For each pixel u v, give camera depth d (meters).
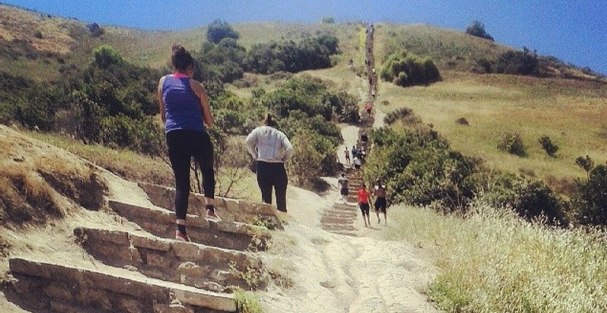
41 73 67.75
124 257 4.96
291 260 6.00
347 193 25.59
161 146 16.36
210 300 4.26
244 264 5.15
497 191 28.44
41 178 5.26
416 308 5.48
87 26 105.62
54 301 4.10
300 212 19.80
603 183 30.23
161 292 4.24
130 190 6.70
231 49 88.94
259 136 8.03
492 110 61.66
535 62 92.44
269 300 4.90
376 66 86.38
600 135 53.94
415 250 7.65
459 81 80.31
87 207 5.69
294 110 53.41
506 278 6.30
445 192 28.31
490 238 7.50
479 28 120.94
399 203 28.41
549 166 44.81
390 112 57.78
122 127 18.39
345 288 5.79
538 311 5.91
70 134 20.62
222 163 19.47
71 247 4.82
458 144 48.84
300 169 29.55
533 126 55.41
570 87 83.38
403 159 33.19
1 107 26.92
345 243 7.60
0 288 3.98
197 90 5.53
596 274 7.23
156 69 68.38
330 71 85.25
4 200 4.74
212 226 5.93
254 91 66.94
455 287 6.00
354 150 37.47
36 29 92.75
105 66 69.19
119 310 4.21
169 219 5.88
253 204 7.15
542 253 7.43
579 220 29.27
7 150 5.39
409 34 110.38
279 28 121.44
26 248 4.47
